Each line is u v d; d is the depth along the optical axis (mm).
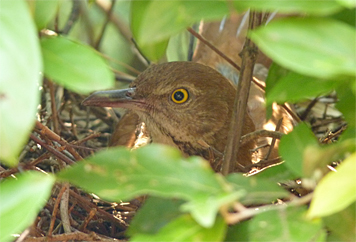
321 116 2432
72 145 2336
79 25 2471
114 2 2439
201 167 2082
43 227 2342
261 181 2234
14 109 1735
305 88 2199
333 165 2295
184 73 2359
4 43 1762
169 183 2062
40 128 2332
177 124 2361
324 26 1850
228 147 2271
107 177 2082
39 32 2115
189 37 2457
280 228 2174
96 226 2350
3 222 1911
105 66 2014
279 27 1825
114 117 2438
